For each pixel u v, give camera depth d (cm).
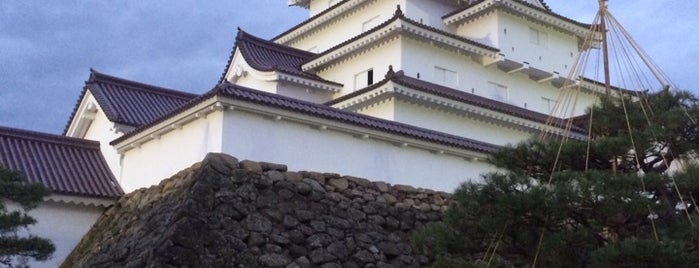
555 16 2858
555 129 1340
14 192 1338
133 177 1858
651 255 852
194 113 1570
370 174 1678
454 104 2398
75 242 1792
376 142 1720
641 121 1056
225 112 1509
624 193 930
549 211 967
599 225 986
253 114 1544
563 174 988
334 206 1544
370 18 2884
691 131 1034
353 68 2688
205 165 1420
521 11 2772
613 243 915
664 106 1077
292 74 2555
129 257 1420
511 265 1348
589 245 977
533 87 2923
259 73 2569
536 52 2859
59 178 1858
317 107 1659
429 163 1795
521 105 2850
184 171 1531
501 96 2803
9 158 1870
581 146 1059
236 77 2739
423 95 2331
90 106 2277
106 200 1847
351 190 1602
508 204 962
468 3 2939
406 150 1764
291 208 1477
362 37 2580
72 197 1792
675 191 991
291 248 1423
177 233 1298
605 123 1095
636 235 998
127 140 1856
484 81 2756
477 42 2705
